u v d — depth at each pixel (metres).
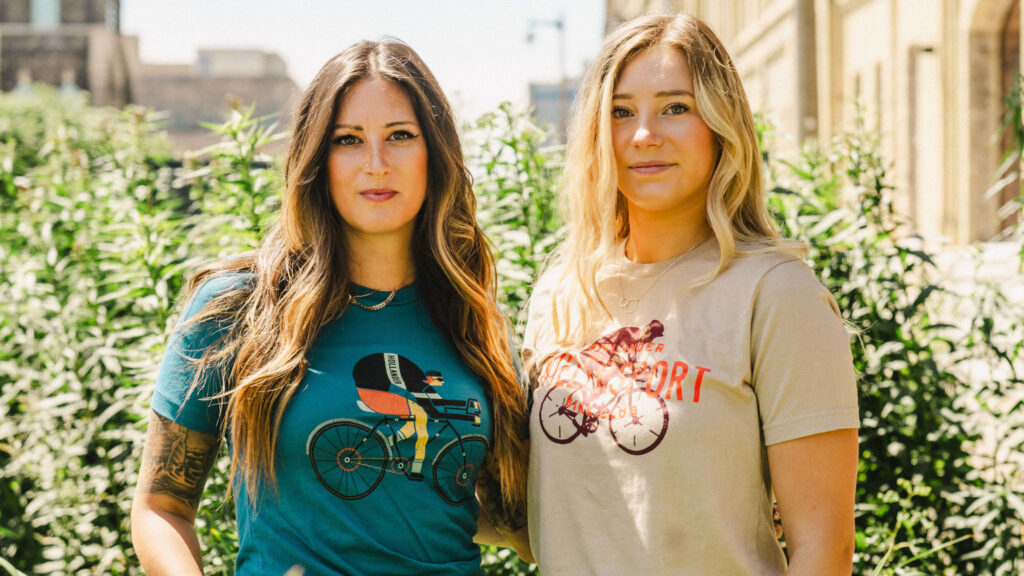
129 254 3.04
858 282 2.83
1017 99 3.43
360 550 1.72
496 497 2.11
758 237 1.86
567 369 1.92
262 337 1.79
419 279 2.02
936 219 7.23
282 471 1.74
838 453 1.67
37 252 3.82
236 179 3.04
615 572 1.74
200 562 1.76
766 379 1.70
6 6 34.03
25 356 3.33
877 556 2.73
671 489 1.71
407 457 1.77
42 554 3.16
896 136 8.18
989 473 3.33
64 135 4.34
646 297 1.89
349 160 1.87
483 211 3.06
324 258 1.85
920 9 7.74
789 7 11.62
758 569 1.70
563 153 3.26
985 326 2.85
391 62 1.91
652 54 1.87
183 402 1.76
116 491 3.14
